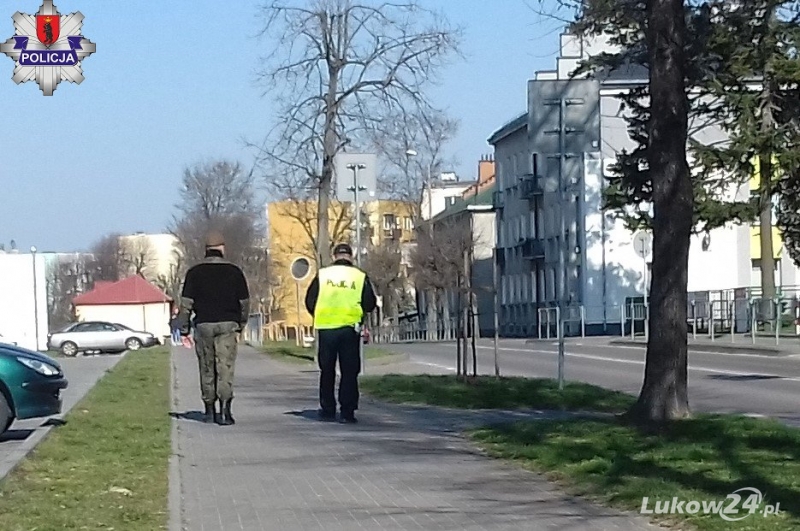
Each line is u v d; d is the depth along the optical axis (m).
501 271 84.62
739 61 31.06
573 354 39.50
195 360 35.81
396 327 73.75
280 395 21.41
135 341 57.91
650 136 13.46
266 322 68.38
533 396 18.80
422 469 11.68
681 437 12.52
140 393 21.89
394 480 11.02
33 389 14.62
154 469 11.75
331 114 32.34
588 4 14.91
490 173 112.75
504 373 28.73
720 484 9.73
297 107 32.69
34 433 14.84
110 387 23.47
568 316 67.31
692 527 8.30
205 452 13.16
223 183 71.62
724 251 68.31
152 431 15.05
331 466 11.98
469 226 72.00
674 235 13.49
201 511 9.56
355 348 16.42
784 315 41.47
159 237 123.94
